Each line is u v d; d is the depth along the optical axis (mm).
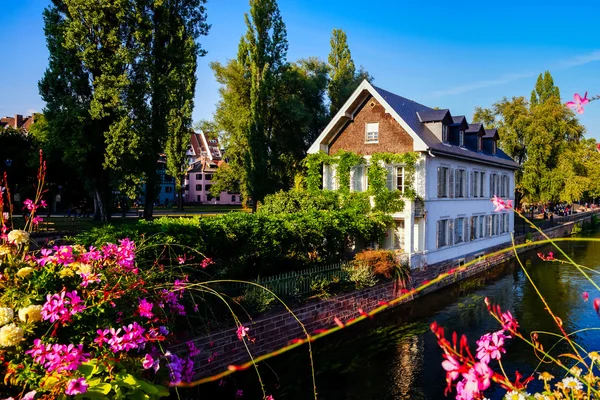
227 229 16203
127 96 31062
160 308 6285
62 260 5688
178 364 5941
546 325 18219
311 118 41719
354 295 18422
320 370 13727
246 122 39156
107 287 5527
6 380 4363
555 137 46344
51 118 32062
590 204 90750
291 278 16875
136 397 4684
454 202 29672
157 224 14188
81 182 55844
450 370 3457
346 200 26797
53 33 31953
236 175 43562
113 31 30516
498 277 28969
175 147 55406
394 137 26859
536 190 46906
